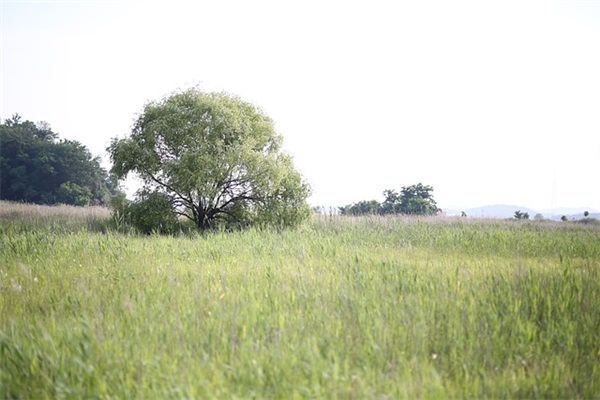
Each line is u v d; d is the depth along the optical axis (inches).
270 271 418.6
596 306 336.5
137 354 241.0
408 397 213.2
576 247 642.2
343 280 389.4
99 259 508.4
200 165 892.0
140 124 972.6
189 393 202.4
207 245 602.5
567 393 229.0
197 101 948.0
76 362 229.3
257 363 232.4
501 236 723.4
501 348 270.1
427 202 2059.5
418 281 379.9
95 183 2768.2
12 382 226.5
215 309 308.7
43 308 335.9
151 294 353.7
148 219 895.1
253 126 978.7
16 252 545.0
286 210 924.6
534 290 354.6
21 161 2664.9
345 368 227.9
